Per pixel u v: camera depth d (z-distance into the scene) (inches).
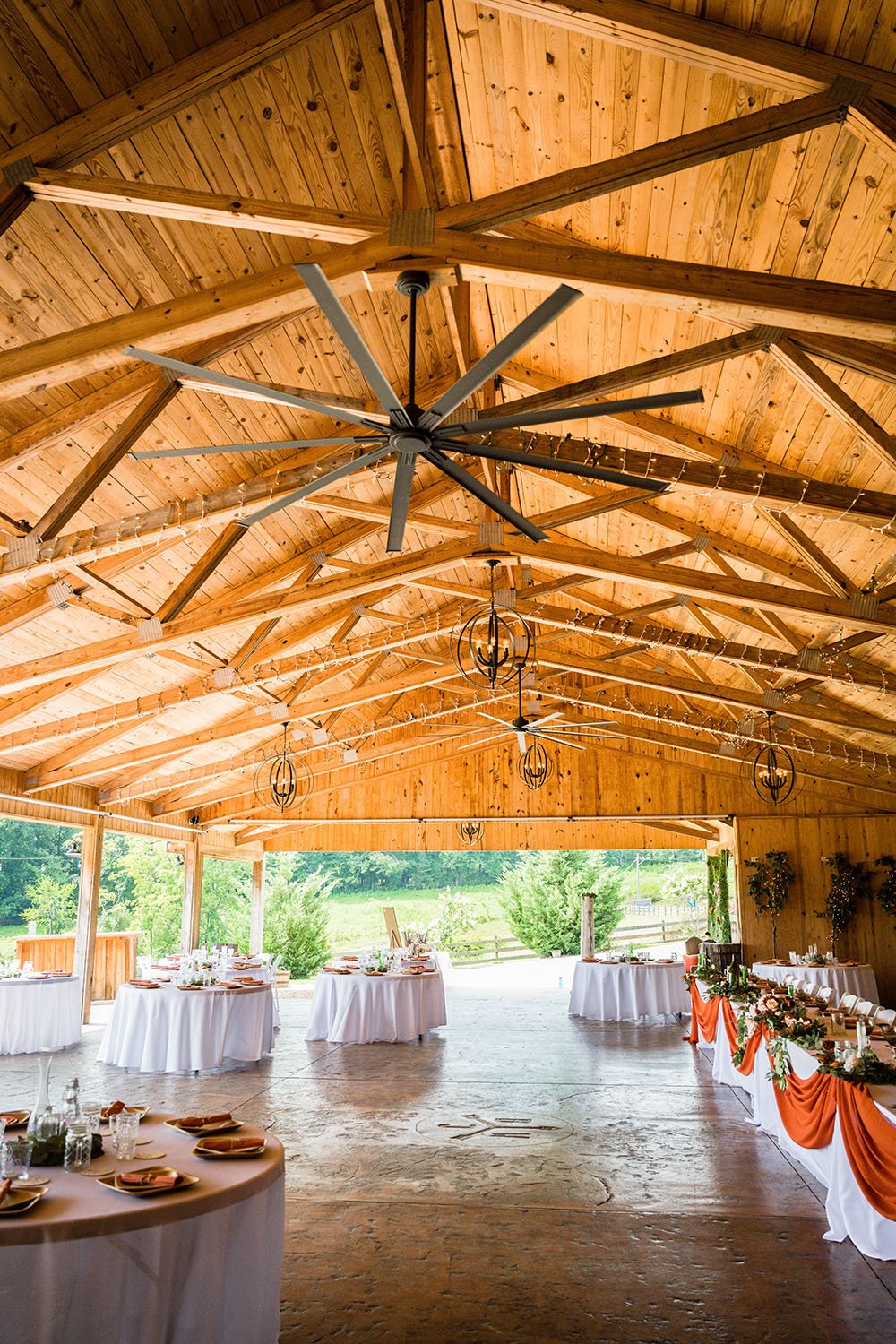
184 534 236.8
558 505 323.0
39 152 144.5
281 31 151.3
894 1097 159.6
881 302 135.3
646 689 517.3
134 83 150.3
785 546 269.7
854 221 166.7
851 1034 223.1
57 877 912.9
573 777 527.5
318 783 540.4
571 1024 429.1
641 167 137.5
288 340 221.1
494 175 198.4
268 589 300.8
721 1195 187.2
